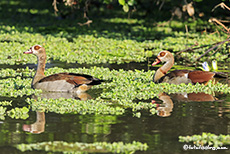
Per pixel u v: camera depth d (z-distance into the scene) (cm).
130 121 1174
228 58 2127
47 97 1427
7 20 3562
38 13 4003
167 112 1259
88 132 1086
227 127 1130
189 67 1944
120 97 1416
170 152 973
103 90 1530
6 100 1384
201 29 3127
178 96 1448
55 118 1199
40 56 1563
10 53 2209
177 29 3186
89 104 1317
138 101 1386
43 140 1031
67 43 2497
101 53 2242
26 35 2772
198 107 1312
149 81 1672
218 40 2581
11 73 1759
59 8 3344
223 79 1680
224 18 3331
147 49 2420
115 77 1678
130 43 2530
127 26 3319
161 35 2930
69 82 1495
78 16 3753
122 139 1043
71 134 1070
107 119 1192
